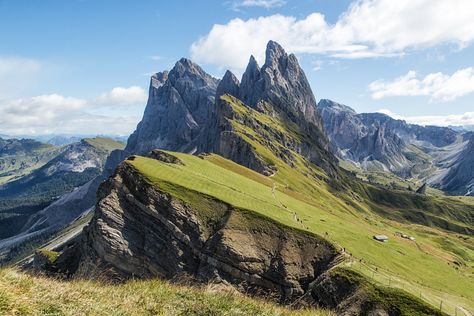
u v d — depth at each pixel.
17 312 14.40
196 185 118.06
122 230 103.06
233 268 96.81
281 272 98.50
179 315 18.11
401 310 76.69
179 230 103.31
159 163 125.25
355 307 79.94
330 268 95.69
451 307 87.94
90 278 20.23
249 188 148.75
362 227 169.12
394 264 120.50
